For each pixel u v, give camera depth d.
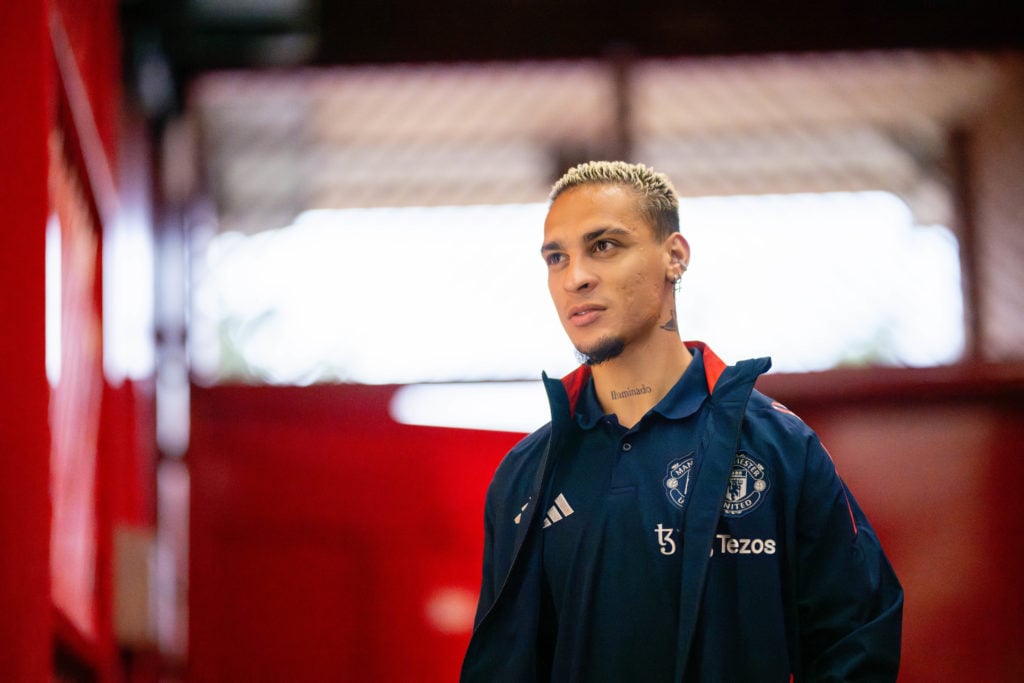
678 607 1.79
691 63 4.54
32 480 2.37
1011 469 4.18
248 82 4.53
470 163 4.52
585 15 4.55
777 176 4.44
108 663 3.53
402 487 4.24
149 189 4.37
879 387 4.20
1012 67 4.47
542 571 1.92
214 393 4.31
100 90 3.72
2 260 2.41
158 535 4.20
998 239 4.34
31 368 2.40
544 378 1.99
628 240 1.94
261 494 4.25
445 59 4.55
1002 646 4.09
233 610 4.18
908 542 4.18
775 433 1.90
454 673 4.11
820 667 1.80
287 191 4.48
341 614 4.18
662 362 1.97
